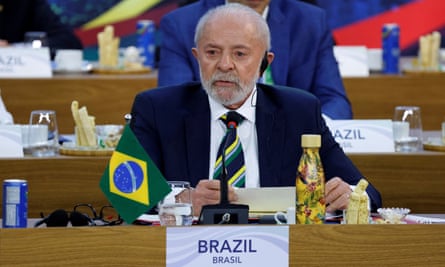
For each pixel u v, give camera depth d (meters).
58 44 15.84
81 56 13.84
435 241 6.07
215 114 7.52
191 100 7.65
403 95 13.55
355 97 13.48
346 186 7.08
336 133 9.55
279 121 7.57
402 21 17.67
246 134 7.51
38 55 13.09
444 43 17.66
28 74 12.99
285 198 6.59
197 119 7.55
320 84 10.76
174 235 5.87
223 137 7.44
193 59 10.65
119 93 13.02
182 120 7.59
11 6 16.14
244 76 7.28
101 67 13.75
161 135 7.57
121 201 6.13
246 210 6.20
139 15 17.38
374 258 6.04
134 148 6.12
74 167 8.95
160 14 17.42
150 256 5.87
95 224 6.54
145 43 14.25
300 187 6.43
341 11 17.67
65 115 12.99
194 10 10.80
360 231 6.02
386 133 9.59
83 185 8.98
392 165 9.42
